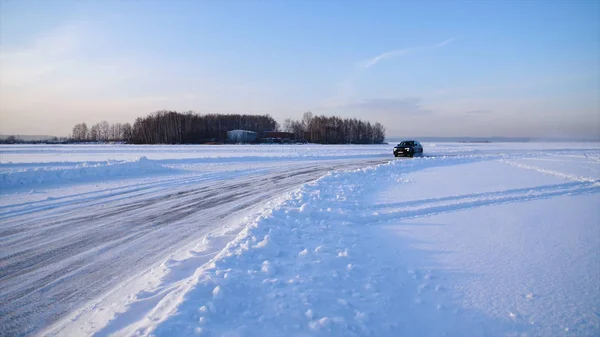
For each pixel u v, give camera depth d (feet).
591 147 173.68
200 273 12.51
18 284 13.76
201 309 9.94
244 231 18.12
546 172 48.73
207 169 56.65
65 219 24.21
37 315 11.48
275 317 10.09
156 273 14.35
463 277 13.93
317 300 11.19
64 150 127.85
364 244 17.42
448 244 17.80
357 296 11.88
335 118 340.80
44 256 16.89
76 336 10.21
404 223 21.86
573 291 12.75
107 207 28.25
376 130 381.60
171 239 19.70
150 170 51.60
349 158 85.87
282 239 17.29
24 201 30.07
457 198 29.32
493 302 11.97
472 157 77.61
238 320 9.84
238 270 12.89
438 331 10.28
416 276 13.91
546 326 10.58
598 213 24.41
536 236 19.10
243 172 53.11
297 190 31.32
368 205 26.25
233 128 330.54
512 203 28.04
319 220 21.42
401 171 49.47
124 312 10.91
